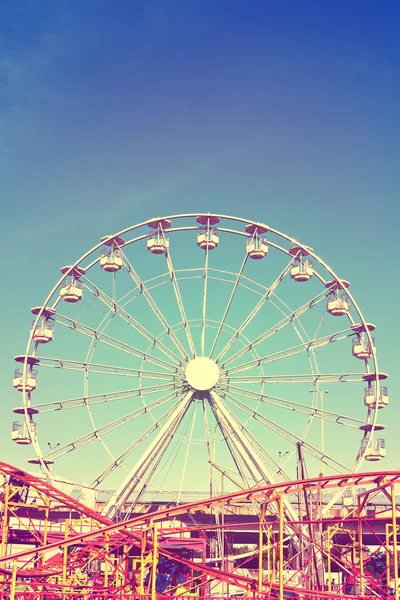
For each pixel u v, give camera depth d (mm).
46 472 88000
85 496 99188
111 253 93250
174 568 85188
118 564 80312
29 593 62219
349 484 61469
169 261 93375
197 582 86562
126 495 85312
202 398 90938
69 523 82188
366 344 95812
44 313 93188
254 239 95250
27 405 91375
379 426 93125
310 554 83312
